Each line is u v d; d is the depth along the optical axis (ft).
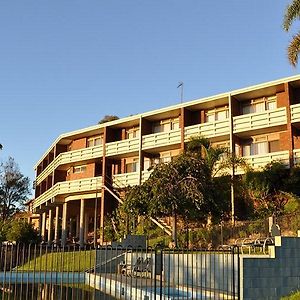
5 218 195.11
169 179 86.79
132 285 49.70
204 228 85.35
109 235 118.62
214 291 45.39
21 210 215.92
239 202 102.53
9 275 39.75
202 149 100.42
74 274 45.39
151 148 128.26
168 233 99.09
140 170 128.77
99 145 142.41
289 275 45.62
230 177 100.94
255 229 74.38
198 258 52.85
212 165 94.99
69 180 155.53
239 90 113.39
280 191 94.89
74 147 156.56
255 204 101.30
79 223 159.53
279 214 90.12
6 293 39.45
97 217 146.72
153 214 86.99
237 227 77.66
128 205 90.68
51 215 172.96
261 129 109.09
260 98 114.93
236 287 45.06
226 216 94.68
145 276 48.85
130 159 138.21
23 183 215.51
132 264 50.49
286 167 102.01
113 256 55.21
